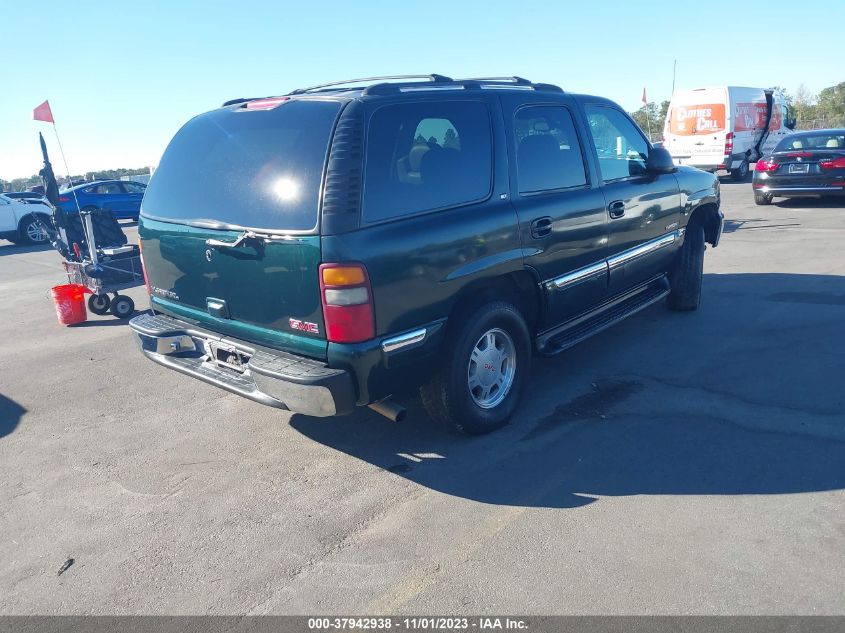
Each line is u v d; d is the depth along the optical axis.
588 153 4.79
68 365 6.04
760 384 4.66
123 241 8.27
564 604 2.61
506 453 3.89
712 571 2.76
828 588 2.63
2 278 11.70
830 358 5.06
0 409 5.02
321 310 3.26
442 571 2.86
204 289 3.87
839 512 3.13
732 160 19.86
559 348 4.56
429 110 3.70
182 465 3.97
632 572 2.78
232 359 3.87
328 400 3.27
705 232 6.75
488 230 3.83
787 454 3.70
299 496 3.55
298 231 3.25
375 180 3.35
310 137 3.38
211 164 3.82
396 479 3.67
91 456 4.15
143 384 5.43
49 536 3.30
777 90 22.91
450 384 3.80
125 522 3.39
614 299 5.32
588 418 4.29
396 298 3.38
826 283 7.19
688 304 6.39
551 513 3.25
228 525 3.31
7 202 17.31
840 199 14.17
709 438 3.94
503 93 4.23
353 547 3.06
